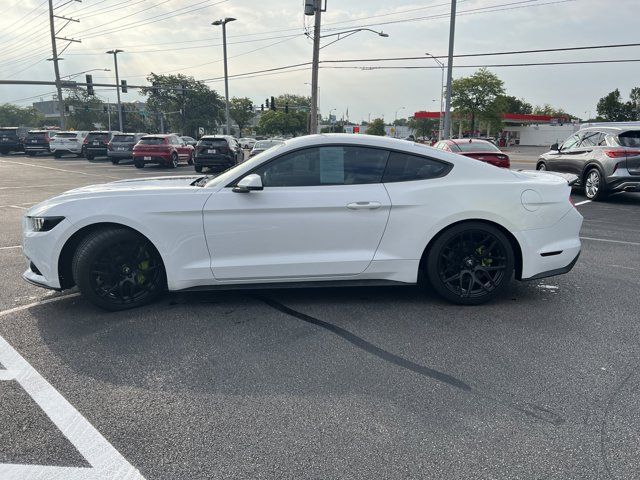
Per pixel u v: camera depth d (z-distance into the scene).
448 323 4.04
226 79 37.50
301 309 4.34
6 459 2.37
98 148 29.48
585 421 2.69
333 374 3.21
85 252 4.05
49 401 2.88
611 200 11.91
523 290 4.89
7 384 3.07
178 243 4.09
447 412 2.77
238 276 4.17
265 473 2.28
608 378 3.16
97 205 4.05
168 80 89.44
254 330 3.89
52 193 13.28
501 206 4.23
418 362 3.37
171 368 3.28
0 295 4.70
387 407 2.82
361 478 2.24
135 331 3.86
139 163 24.11
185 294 4.70
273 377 3.16
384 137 4.38
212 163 21.12
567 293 4.81
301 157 4.21
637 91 92.88
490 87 59.72
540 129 82.56
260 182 3.99
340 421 2.68
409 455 2.40
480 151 12.43
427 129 102.25
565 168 12.67
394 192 4.20
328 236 4.17
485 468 2.31
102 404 2.85
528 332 3.87
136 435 2.56
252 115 103.44
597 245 7.04
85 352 3.50
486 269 4.36
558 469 2.31
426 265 4.39
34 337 3.75
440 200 4.20
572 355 3.48
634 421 2.69
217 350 3.54
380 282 4.33
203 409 2.80
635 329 3.94
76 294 4.72
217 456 2.40
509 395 2.95
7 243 6.97
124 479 2.24
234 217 4.08
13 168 23.22
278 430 2.60
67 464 2.34
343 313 4.25
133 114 106.12
